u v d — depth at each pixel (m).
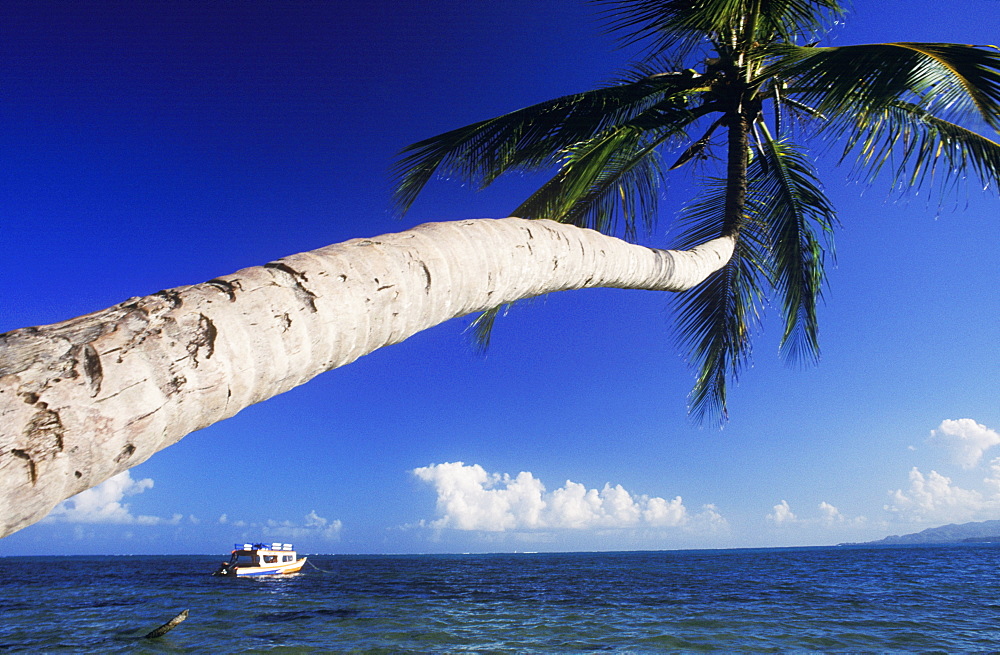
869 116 6.25
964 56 4.24
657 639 13.51
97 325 0.97
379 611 19.97
